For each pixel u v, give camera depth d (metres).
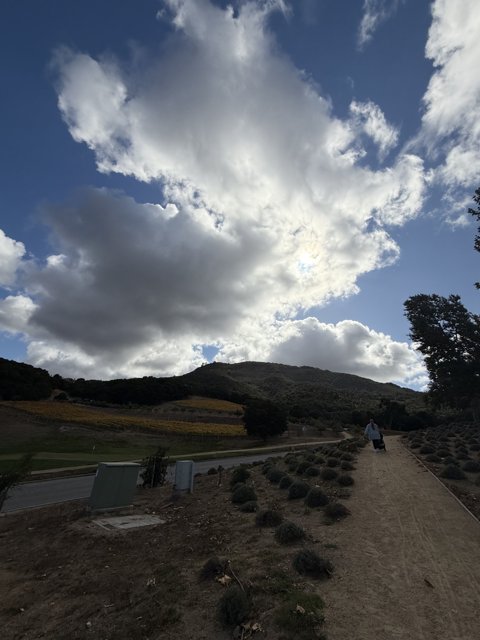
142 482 17.91
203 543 7.51
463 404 53.94
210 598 5.09
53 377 97.62
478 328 48.59
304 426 68.94
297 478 13.32
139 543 8.04
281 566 5.88
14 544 9.03
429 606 4.55
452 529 7.23
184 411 80.56
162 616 4.76
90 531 9.11
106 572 6.61
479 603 4.58
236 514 9.55
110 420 60.56
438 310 49.84
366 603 4.67
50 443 47.72
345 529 7.59
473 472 12.88
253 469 18.91
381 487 11.09
